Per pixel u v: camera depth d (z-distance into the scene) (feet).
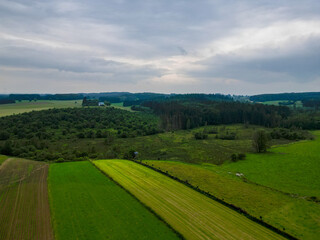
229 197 130.72
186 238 84.89
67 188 133.80
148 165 195.00
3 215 100.48
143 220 97.35
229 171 192.65
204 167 203.92
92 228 89.76
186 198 124.36
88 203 113.29
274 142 331.57
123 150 298.76
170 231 89.51
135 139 379.55
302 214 111.04
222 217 104.17
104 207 109.09
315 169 190.60
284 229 95.35
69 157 236.84
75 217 98.53
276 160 224.74
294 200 128.88
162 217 100.01
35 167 181.57
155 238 84.17
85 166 187.32
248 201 125.90
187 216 102.99
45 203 113.09
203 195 130.62
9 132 346.95
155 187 139.44
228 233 90.53
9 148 248.52
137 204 113.29
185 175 170.81
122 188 135.44
